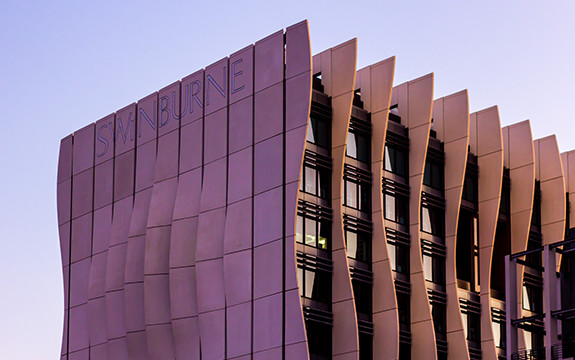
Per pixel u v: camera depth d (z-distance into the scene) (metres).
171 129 74.00
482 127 79.00
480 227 77.25
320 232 67.62
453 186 75.38
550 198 83.12
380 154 70.88
